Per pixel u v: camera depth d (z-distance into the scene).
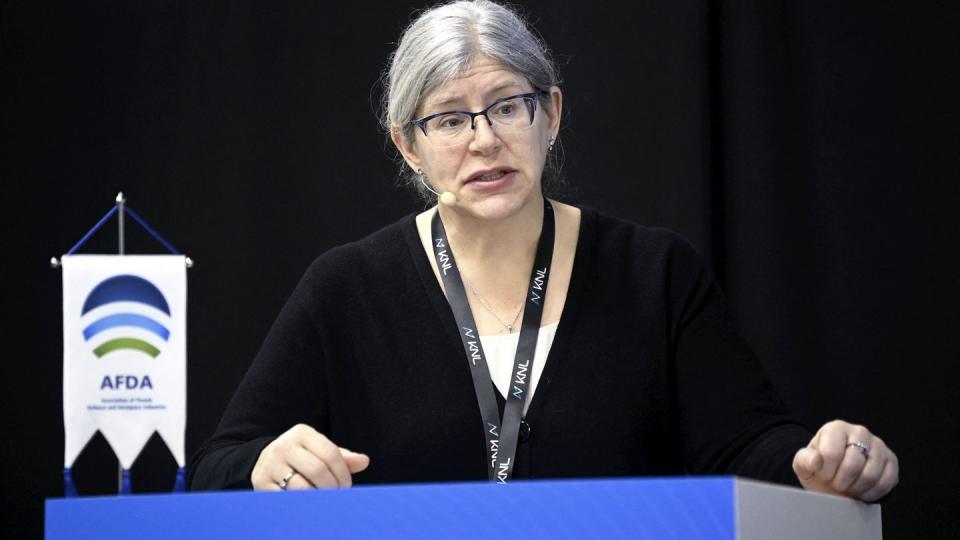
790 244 10.67
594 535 3.98
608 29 11.13
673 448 6.85
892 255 10.45
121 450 6.17
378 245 7.39
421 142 6.85
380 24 11.48
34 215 11.33
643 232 7.27
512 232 7.05
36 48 11.46
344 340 7.08
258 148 11.42
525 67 6.78
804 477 5.21
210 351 11.23
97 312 6.21
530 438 6.57
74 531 4.59
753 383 6.69
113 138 11.42
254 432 6.85
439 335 6.94
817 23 10.72
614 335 6.84
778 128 10.77
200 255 11.34
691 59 10.90
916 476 10.23
